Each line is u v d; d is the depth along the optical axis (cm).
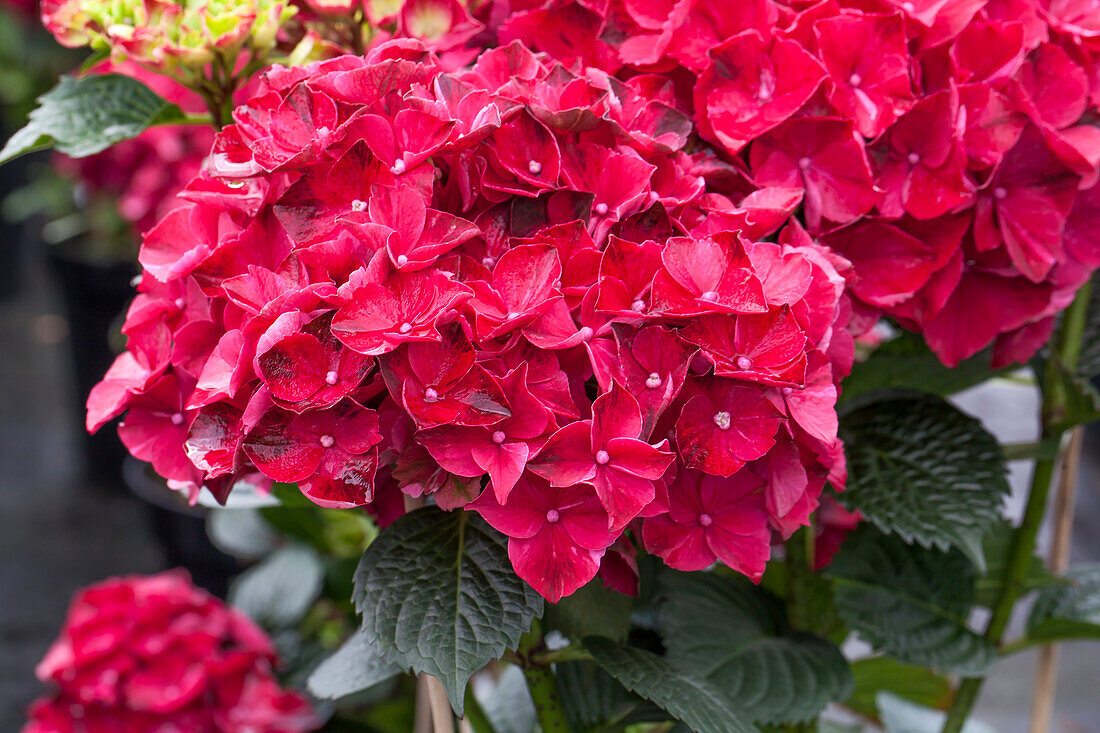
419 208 55
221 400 55
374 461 54
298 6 66
